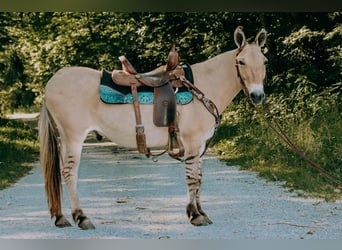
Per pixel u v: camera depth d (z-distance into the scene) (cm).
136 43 2153
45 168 677
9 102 3769
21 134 1972
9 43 2231
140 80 680
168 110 674
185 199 854
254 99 663
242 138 1441
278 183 982
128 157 1473
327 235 624
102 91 675
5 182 1026
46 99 686
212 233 641
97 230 664
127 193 916
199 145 694
